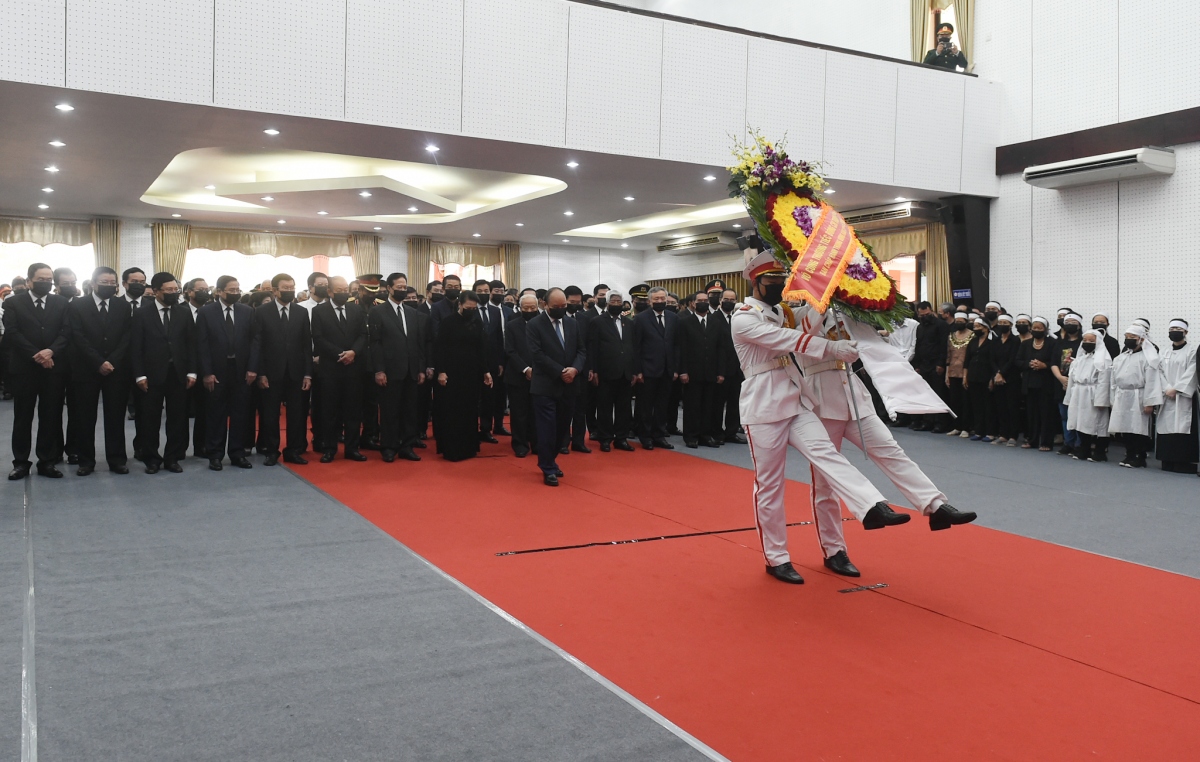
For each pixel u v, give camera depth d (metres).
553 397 7.09
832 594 4.19
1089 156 11.02
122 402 7.32
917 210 12.62
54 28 7.29
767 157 4.38
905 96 11.55
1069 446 9.44
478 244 19.41
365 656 3.31
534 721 2.77
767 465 4.37
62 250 15.49
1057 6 11.55
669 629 3.67
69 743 2.58
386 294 9.11
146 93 7.64
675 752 2.57
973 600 4.10
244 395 7.72
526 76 9.30
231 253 17.20
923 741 2.65
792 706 2.90
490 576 4.45
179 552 4.84
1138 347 8.62
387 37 8.61
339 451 8.77
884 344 4.31
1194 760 2.55
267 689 2.99
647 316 9.14
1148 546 5.28
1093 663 3.32
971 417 10.95
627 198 13.19
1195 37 10.05
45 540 5.06
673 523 5.69
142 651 3.34
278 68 8.14
